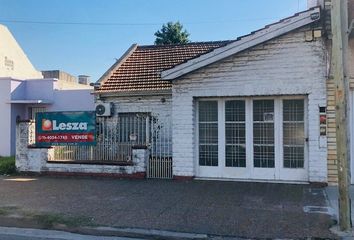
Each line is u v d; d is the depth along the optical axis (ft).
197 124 40.65
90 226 24.38
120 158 43.29
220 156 39.91
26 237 23.44
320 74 36.22
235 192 33.88
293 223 24.47
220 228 23.77
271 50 37.60
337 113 23.80
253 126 38.93
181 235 22.71
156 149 43.16
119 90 53.57
